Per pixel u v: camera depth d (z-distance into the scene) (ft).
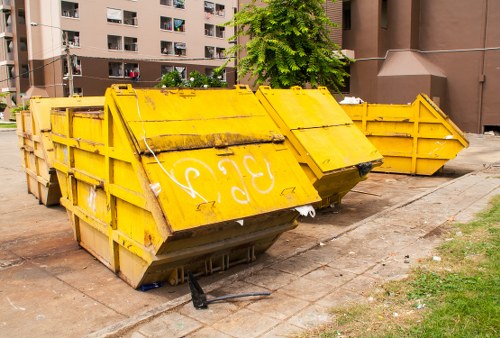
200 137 16.15
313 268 16.94
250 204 15.47
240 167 16.29
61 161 22.25
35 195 33.14
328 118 25.99
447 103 74.28
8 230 25.21
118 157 15.93
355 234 20.86
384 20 74.33
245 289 15.26
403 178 38.19
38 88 156.15
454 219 22.79
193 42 173.78
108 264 18.52
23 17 159.33
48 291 16.90
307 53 44.70
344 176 24.23
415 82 69.51
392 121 39.01
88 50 146.41
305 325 12.73
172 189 14.38
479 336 11.58
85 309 15.38
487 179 33.45
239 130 17.35
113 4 150.51
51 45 147.95
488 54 70.13
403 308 13.39
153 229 14.82
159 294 16.29
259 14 44.34
